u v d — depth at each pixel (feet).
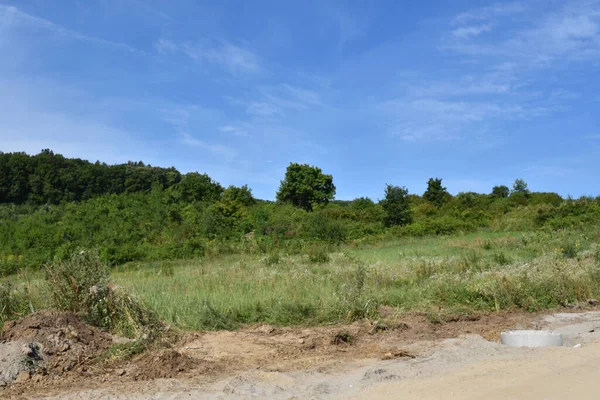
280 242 90.58
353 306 32.22
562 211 108.37
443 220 112.47
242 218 117.19
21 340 21.53
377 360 23.52
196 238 90.74
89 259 28.35
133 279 47.29
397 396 17.57
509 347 24.90
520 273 41.01
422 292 39.22
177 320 29.94
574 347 24.63
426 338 28.48
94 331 24.50
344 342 27.12
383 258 65.46
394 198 118.62
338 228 101.50
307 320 31.19
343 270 47.73
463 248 75.56
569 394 17.01
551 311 36.63
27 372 19.97
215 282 42.06
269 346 25.93
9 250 86.69
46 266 28.14
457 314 34.40
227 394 18.33
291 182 152.97
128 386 19.39
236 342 26.55
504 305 36.99
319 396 18.04
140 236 96.27
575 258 52.75
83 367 21.16
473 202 147.43
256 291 37.52
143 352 23.04
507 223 112.16
